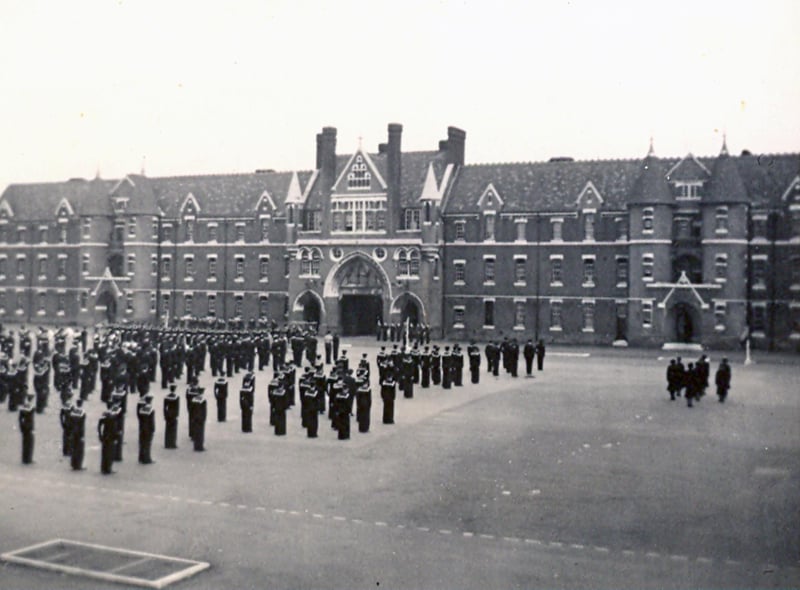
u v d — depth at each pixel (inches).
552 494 882.1
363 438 1192.2
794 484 930.1
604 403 1546.5
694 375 1508.4
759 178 2984.7
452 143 3523.6
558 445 1147.9
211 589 602.9
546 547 706.2
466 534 740.7
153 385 1784.0
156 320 3892.7
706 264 2950.3
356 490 894.4
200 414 1096.2
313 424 1194.6
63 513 797.9
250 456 1065.5
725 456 1079.6
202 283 3836.1
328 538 726.5
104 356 1747.0
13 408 1430.9
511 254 3282.5
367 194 3395.7
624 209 3117.6
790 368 2293.3
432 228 3282.5
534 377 1995.6
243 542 713.0
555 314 3223.4
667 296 2979.8
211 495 869.2
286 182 3811.5
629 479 951.6
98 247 4001.0
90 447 1125.1
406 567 652.7
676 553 692.7
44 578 620.7
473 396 1633.9
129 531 741.3
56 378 1690.5
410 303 3383.4
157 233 3919.8
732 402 1577.3
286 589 603.5
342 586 609.9
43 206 4284.0
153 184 4084.6
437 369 1846.7
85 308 4025.6
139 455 1026.1
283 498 859.4
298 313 3494.1
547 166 3376.0
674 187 3070.9
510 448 1125.1
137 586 606.2
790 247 2891.2
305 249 3479.3
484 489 902.4
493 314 3302.2
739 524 775.7
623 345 3056.1
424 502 846.5
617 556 684.1
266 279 3720.5
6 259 4315.9
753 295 2935.5
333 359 2411.4
